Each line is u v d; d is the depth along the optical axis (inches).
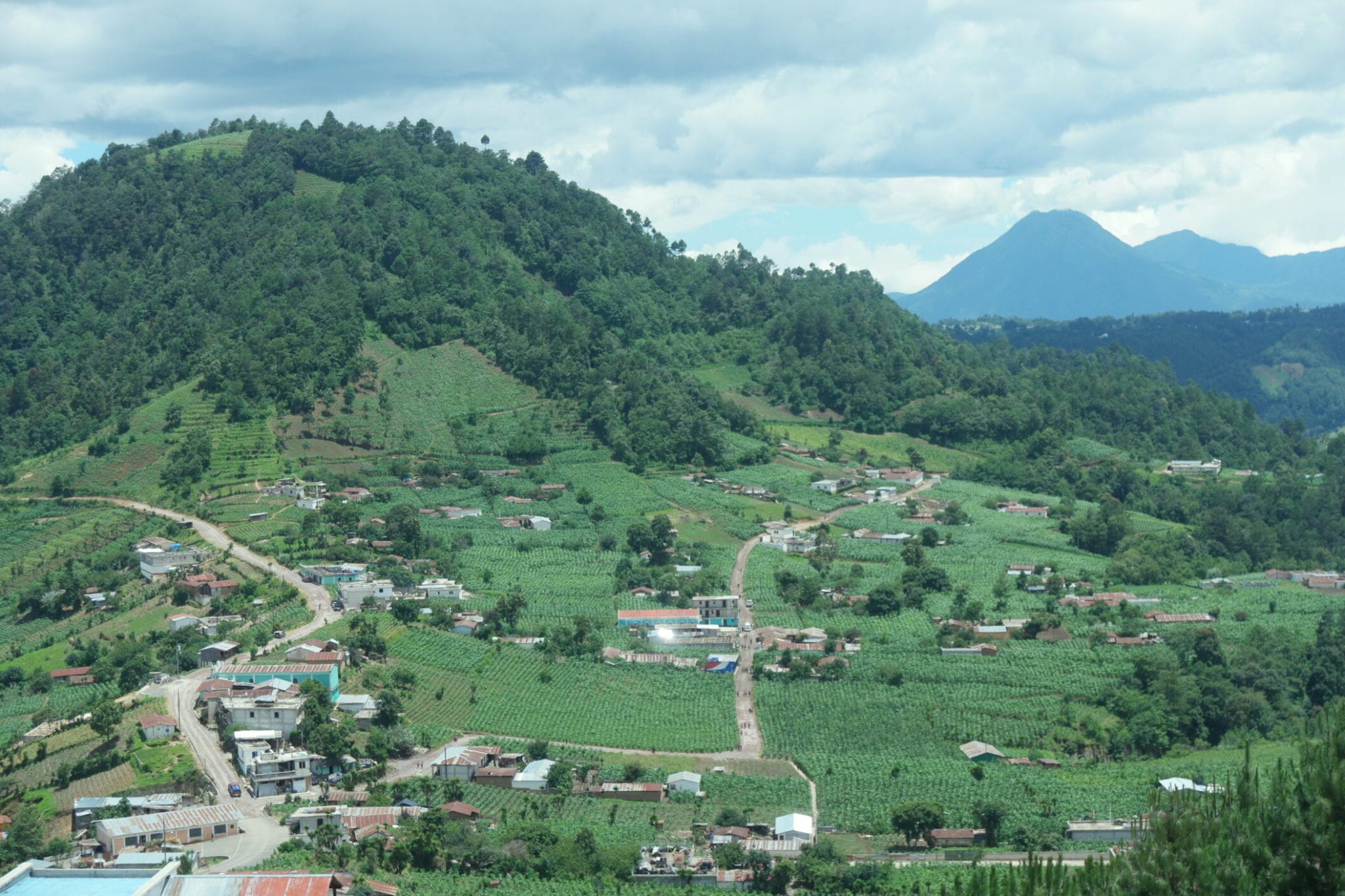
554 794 7800.2
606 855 6673.2
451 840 6737.2
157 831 6638.8
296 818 6894.7
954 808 7716.5
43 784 7667.3
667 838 7175.2
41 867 5093.5
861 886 6456.7
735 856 6756.9
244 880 5280.5
